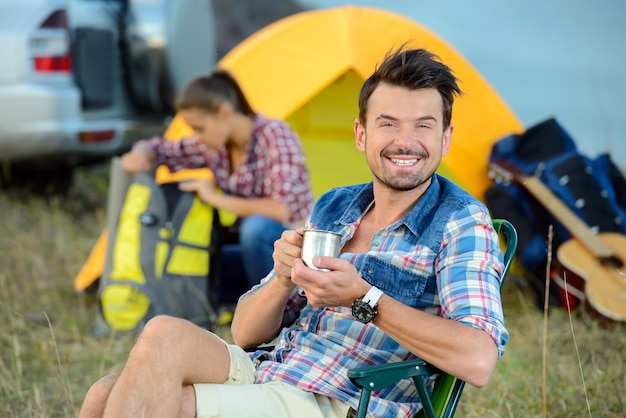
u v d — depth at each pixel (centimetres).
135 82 758
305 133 669
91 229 737
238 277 552
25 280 602
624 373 431
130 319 512
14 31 706
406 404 279
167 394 258
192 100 507
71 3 722
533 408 404
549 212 548
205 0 753
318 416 272
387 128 282
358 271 283
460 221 276
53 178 797
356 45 587
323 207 308
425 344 256
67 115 723
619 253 534
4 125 705
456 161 577
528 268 552
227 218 599
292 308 310
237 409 265
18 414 404
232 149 530
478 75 603
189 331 267
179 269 513
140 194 519
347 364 280
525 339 492
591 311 517
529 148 578
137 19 756
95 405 265
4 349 498
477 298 262
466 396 413
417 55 284
